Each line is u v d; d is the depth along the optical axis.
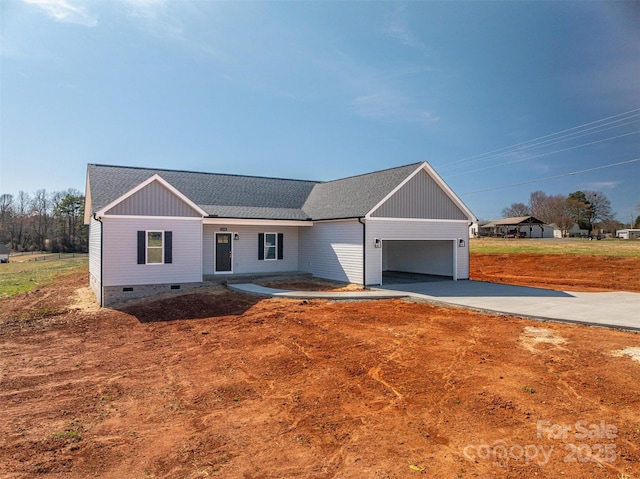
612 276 20.48
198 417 5.37
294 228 20.25
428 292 14.98
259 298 14.03
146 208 14.57
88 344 9.32
